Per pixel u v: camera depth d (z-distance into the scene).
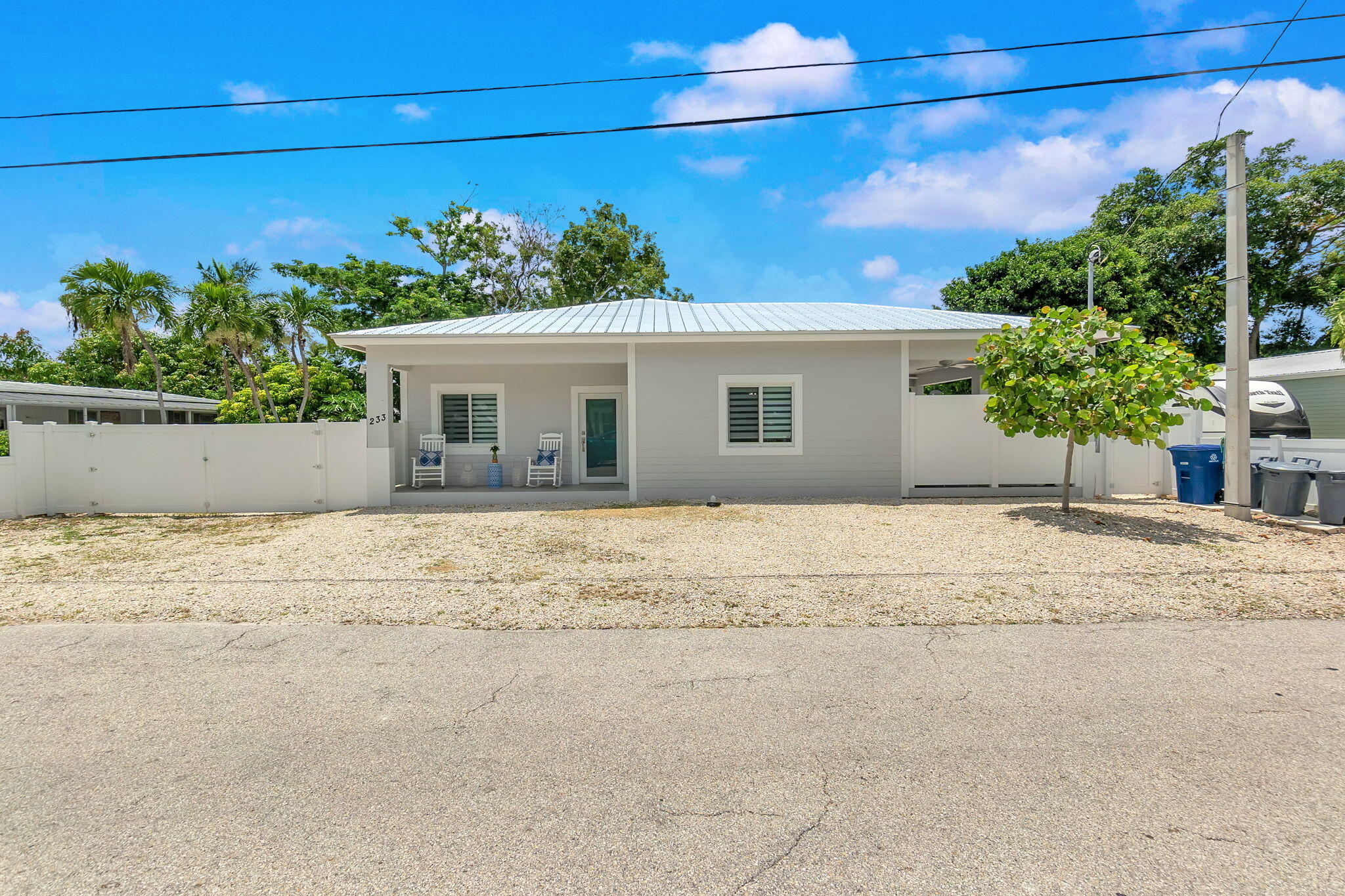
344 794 3.03
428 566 7.59
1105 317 9.38
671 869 2.50
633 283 33.50
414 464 14.20
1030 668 4.46
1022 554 7.73
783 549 8.26
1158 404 8.75
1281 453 10.49
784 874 2.47
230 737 3.58
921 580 6.73
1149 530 8.80
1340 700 3.93
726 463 13.07
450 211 32.50
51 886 2.42
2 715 3.86
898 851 2.59
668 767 3.25
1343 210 24.39
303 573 7.30
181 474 12.15
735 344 13.00
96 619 5.71
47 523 11.13
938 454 12.97
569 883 2.43
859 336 12.53
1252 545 7.94
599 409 15.27
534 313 15.85
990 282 27.80
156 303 23.48
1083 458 12.43
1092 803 2.91
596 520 10.58
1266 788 3.01
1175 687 4.13
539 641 5.10
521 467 15.07
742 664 4.60
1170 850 2.58
